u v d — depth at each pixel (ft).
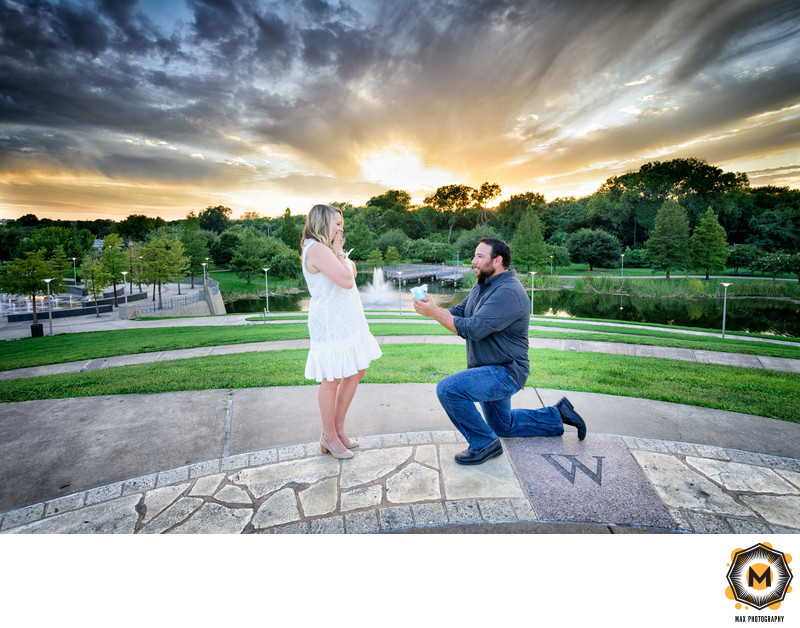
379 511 7.55
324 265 8.56
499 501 7.77
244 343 42.16
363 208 414.21
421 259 326.65
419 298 9.18
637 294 189.06
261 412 13.10
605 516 7.34
